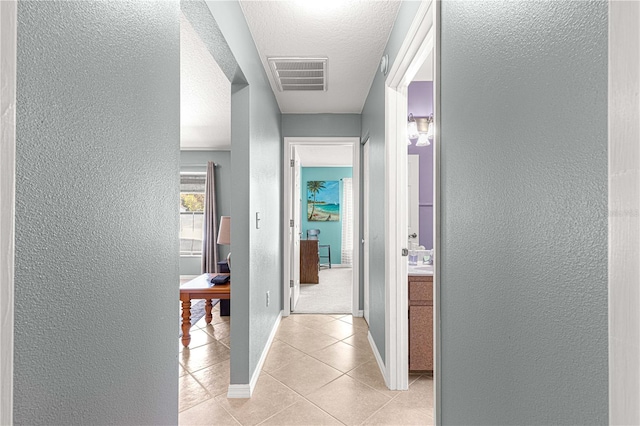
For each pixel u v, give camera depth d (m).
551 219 0.65
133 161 0.79
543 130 0.67
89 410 0.65
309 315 3.90
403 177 2.25
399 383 2.22
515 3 0.77
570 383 0.60
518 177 0.76
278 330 3.37
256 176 2.41
